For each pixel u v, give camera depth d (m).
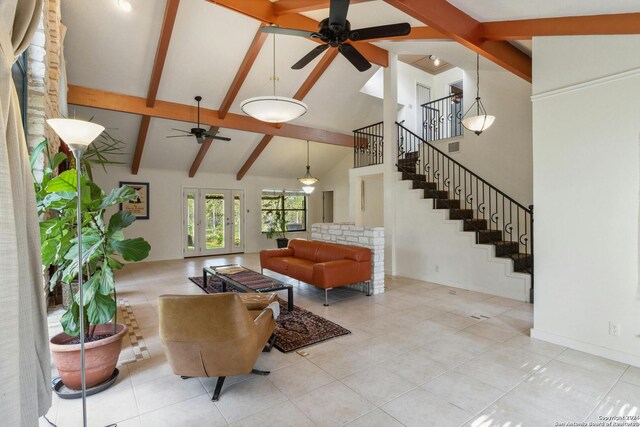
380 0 3.57
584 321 2.82
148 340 3.19
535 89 3.08
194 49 5.27
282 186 10.55
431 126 8.05
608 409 2.05
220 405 2.13
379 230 4.87
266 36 5.05
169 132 7.29
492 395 2.21
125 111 5.85
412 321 3.64
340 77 6.90
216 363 2.14
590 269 2.78
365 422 1.95
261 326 2.40
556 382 2.36
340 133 8.65
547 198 3.02
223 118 6.81
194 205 9.09
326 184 10.98
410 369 2.57
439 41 4.27
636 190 2.52
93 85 5.52
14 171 1.13
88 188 2.16
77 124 1.67
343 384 2.36
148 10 4.50
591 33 2.63
